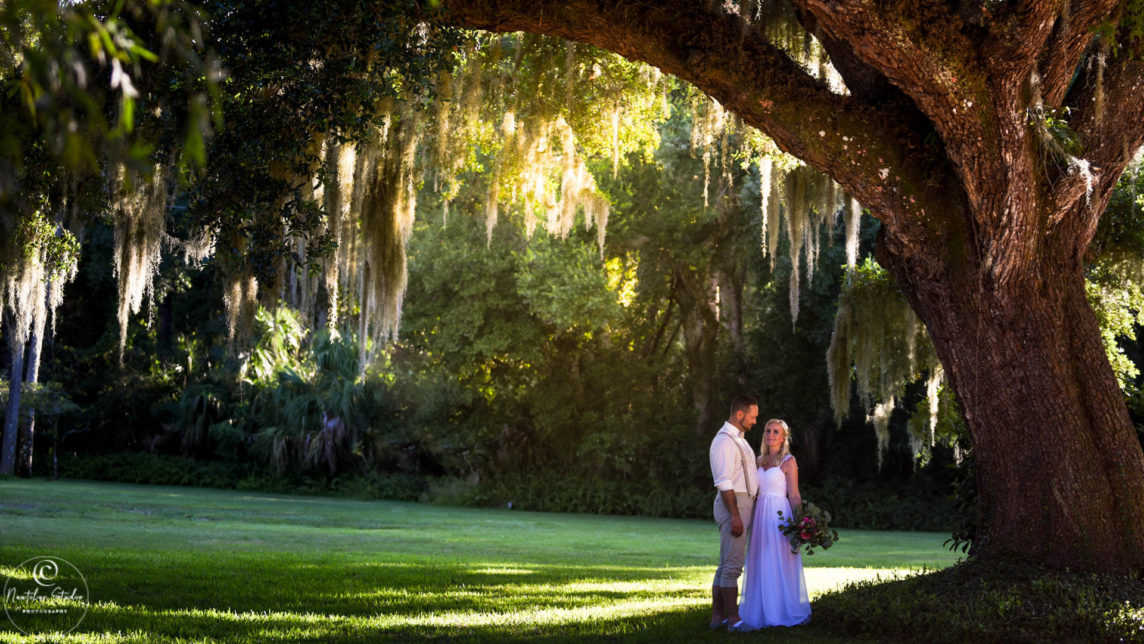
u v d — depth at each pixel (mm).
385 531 18359
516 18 7605
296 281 21000
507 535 18672
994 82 6297
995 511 7051
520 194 15062
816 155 7328
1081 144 6938
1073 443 6723
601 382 30438
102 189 10625
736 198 28156
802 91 7281
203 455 38094
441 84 11688
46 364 36719
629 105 13266
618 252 29234
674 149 26625
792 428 28531
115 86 1537
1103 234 11117
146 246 11906
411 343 32375
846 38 6371
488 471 33188
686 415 30516
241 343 12594
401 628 6453
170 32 1634
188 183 8820
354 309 18156
